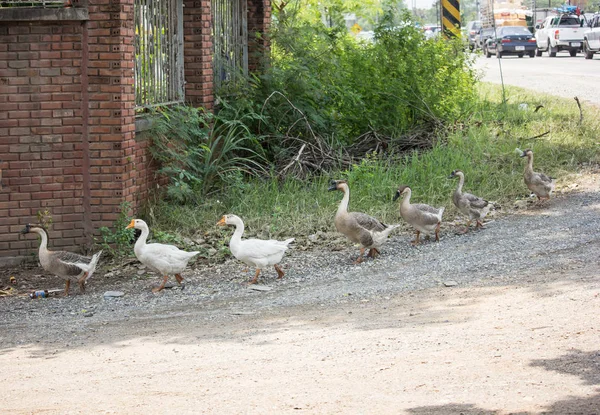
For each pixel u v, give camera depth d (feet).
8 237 51.16
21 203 51.01
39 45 50.08
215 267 48.44
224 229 53.72
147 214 54.44
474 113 82.79
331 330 34.65
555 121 85.05
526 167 58.70
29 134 50.60
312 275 45.60
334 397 25.84
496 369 27.61
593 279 39.37
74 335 36.55
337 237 52.80
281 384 27.58
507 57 223.51
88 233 51.62
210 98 63.52
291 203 58.18
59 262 43.50
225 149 60.64
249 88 68.59
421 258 47.57
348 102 75.00
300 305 39.65
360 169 62.44
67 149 50.98
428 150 70.13
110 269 48.83
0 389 29.07
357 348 31.53
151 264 43.52
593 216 54.13
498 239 50.39
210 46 63.21
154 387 28.14
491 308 36.11
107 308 41.29
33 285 47.03
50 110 50.57
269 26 75.10
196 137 60.64
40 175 50.96
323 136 69.92
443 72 84.58
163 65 58.39
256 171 63.36
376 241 47.47
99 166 51.08
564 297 36.55
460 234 52.75
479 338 31.53
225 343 33.68
